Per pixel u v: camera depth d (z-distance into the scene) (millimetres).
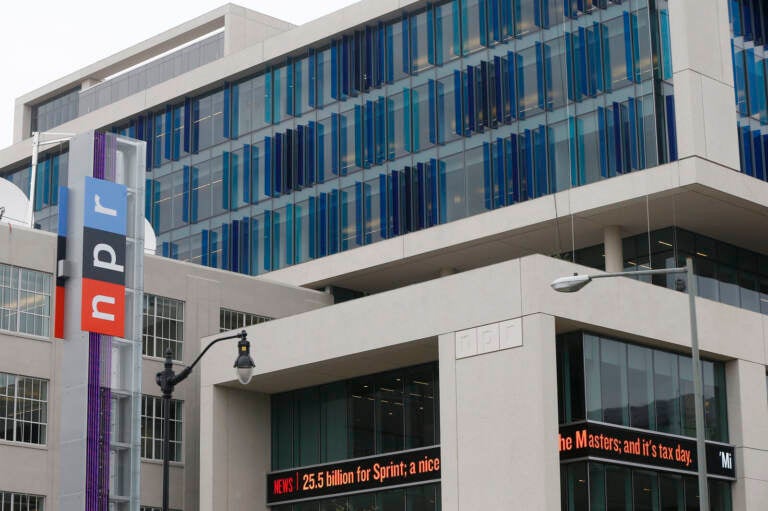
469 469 45531
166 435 35781
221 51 76562
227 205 69062
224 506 53625
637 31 56281
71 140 49406
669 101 54688
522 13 60031
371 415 52719
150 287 56969
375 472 51469
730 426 50688
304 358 51844
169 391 36062
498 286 46062
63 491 46656
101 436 46906
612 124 55938
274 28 76812
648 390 48000
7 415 51656
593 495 44844
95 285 47656
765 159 57750
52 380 53250
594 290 46469
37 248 54031
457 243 59188
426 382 51125
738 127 56656
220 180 69812
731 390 51031
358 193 63750
